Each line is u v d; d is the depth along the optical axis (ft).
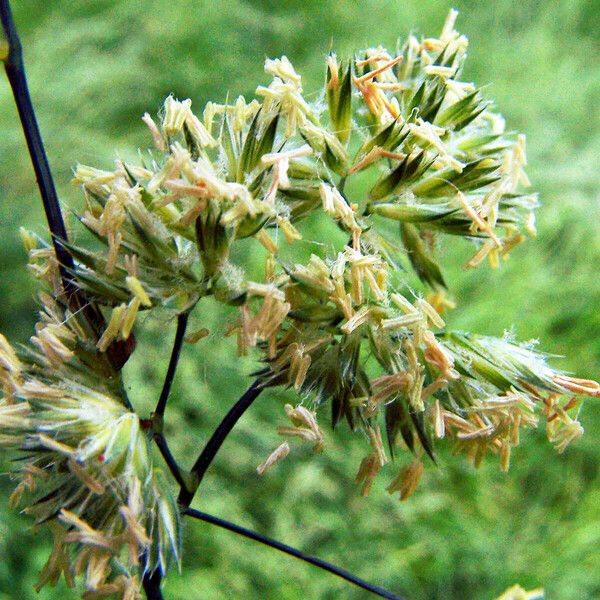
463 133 0.28
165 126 0.25
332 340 0.26
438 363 0.25
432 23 0.98
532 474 0.73
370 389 0.26
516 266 0.78
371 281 0.24
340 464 0.71
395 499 0.71
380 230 0.29
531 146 0.88
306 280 0.24
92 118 0.84
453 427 0.27
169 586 0.64
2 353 0.24
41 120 0.81
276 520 0.68
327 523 0.69
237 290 0.24
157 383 0.71
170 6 0.94
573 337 0.76
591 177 0.85
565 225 0.82
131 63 0.88
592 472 0.73
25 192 0.79
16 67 0.25
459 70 0.28
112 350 0.25
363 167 0.26
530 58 0.96
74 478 0.24
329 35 0.96
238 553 0.67
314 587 0.67
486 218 0.26
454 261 0.77
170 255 0.24
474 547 0.70
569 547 0.69
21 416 0.23
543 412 0.26
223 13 0.94
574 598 0.67
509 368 0.26
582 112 0.93
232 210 0.23
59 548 0.24
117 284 0.24
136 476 0.23
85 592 0.23
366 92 0.26
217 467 0.70
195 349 0.72
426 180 0.26
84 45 0.89
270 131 0.24
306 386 0.25
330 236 0.71
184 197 0.23
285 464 0.71
